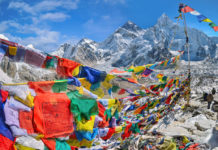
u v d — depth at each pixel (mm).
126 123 4891
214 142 5457
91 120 3232
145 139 6359
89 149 3367
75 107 2932
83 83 3227
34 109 2549
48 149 2670
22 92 2469
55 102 2736
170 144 5773
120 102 3945
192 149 5441
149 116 5871
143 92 4578
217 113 10742
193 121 8945
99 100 3426
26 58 2475
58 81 2758
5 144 2332
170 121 8859
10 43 2332
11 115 2400
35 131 2541
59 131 2764
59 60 2797
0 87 2354
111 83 3631
